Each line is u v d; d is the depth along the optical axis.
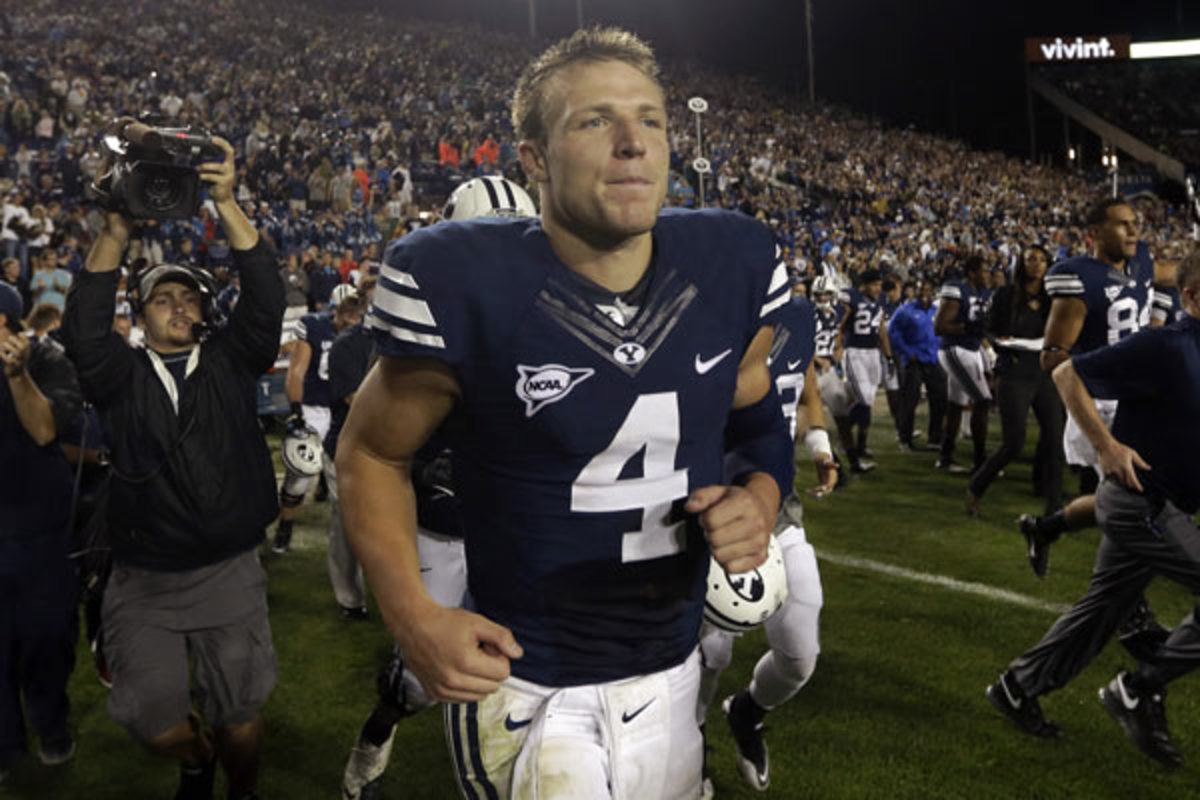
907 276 19.66
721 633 2.77
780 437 1.71
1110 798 2.88
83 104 17.27
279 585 5.12
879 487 7.06
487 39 33.47
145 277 2.71
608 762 1.58
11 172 14.66
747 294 1.51
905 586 4.81
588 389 1.40
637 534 1.51
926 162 33.03
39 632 3.07
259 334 2.75
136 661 2.61
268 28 26.34
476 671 1.32
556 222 1.41
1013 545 5.47
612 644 1.57
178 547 2.61
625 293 1.43
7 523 2.96
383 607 1.41
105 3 23.53
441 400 1.43
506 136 22.56
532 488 1.46
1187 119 40.53
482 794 1.63
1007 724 3.35
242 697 2.72
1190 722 3.30
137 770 3.29
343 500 1.50
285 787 3.13
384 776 3.15
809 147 30.16
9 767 3.04
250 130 18.67
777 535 2.79
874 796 2.92
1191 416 2.81
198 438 2.63
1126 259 4.42
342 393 3.97
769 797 2.94
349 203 16.59
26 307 11.27
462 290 1.36
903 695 3.59
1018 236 27.52
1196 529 2.87
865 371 8.29
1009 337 5.83
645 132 1.35
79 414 3.25
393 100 23.91
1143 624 3.09
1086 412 2.95
